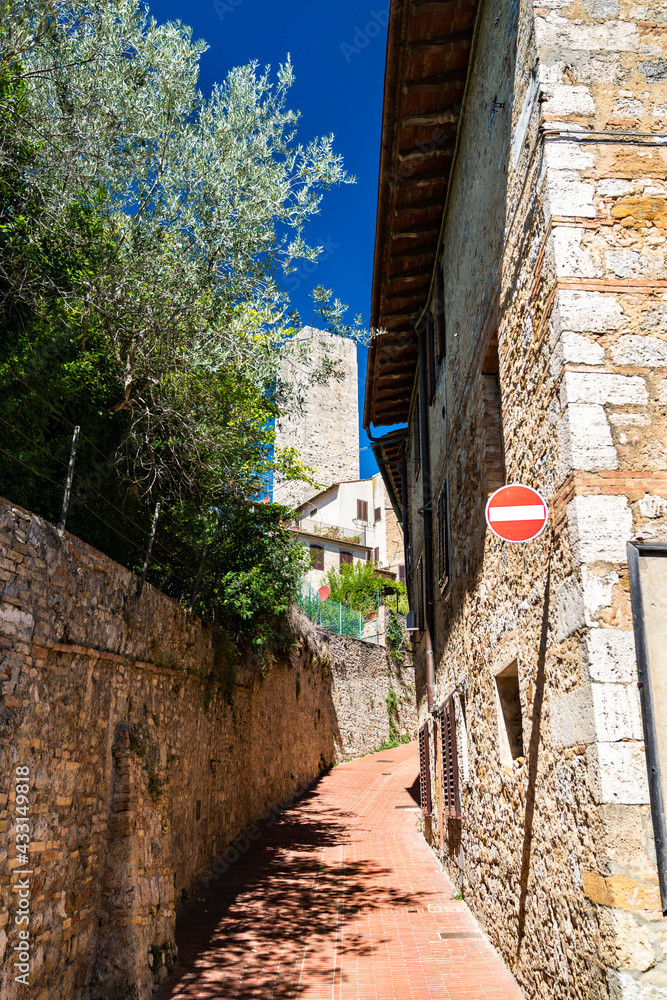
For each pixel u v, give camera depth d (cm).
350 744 2297
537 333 487
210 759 1005
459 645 857
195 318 826
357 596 2909
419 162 894
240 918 771
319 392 4244
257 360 866
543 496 475
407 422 1552
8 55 650
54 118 747
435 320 1027
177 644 837
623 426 420
